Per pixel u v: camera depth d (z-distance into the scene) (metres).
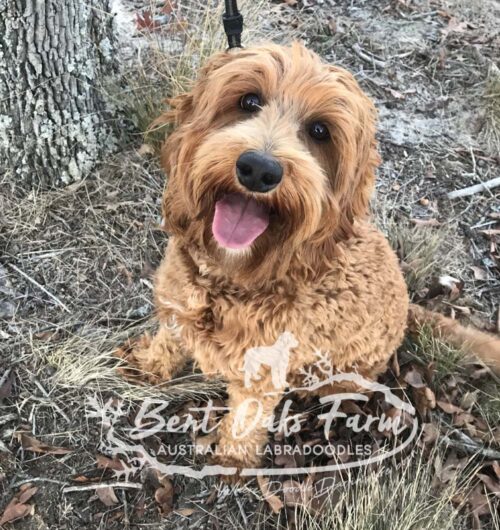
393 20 1.18
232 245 0.47
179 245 0.56
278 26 1.08
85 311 0.72
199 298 0.55
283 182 0.44
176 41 0.89
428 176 0.96
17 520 0.58
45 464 0.62
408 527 0.58
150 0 0.97
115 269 0.76
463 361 0.73
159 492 0.61
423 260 0.82
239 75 0.47
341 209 0.50
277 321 0.54
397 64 1.10
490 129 1.02
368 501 0.59
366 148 0.49
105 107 0.81
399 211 0.90
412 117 1.03
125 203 0.80
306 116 0.47
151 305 0.74
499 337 0.78
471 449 0.68
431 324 0.74
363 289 0.58
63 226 0.78
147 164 0.84
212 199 0.47
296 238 0.46
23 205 0.78
